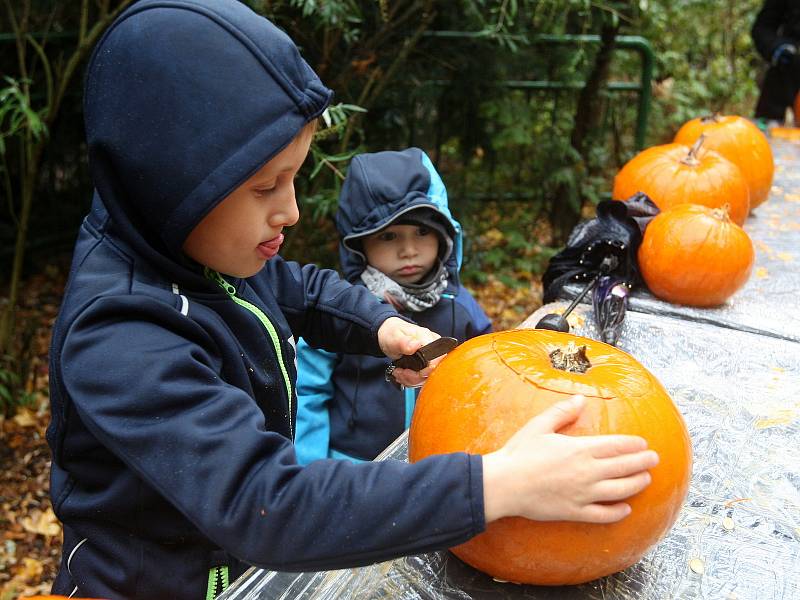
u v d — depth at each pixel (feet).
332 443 6.43
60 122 14.21
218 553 3.70
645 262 7.12
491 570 3.51
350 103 11.18
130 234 3.24
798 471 4.51
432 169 6.77
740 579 3.67
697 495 4.28
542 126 16.56
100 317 3.08
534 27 13.62
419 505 2.74
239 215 3.16
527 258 16.02
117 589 3.53
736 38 24.41
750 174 9.88
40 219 14.97
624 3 14.79
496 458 2.89
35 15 12.43
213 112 2.99
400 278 6.56
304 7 9.25
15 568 8.50
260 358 3.75
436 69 13.35
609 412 3.31
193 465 2.80
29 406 11.00
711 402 5.25
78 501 3.50
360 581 3.59
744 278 6.94
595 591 3.57
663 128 21.61
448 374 3.68
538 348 3.82
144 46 3.01
